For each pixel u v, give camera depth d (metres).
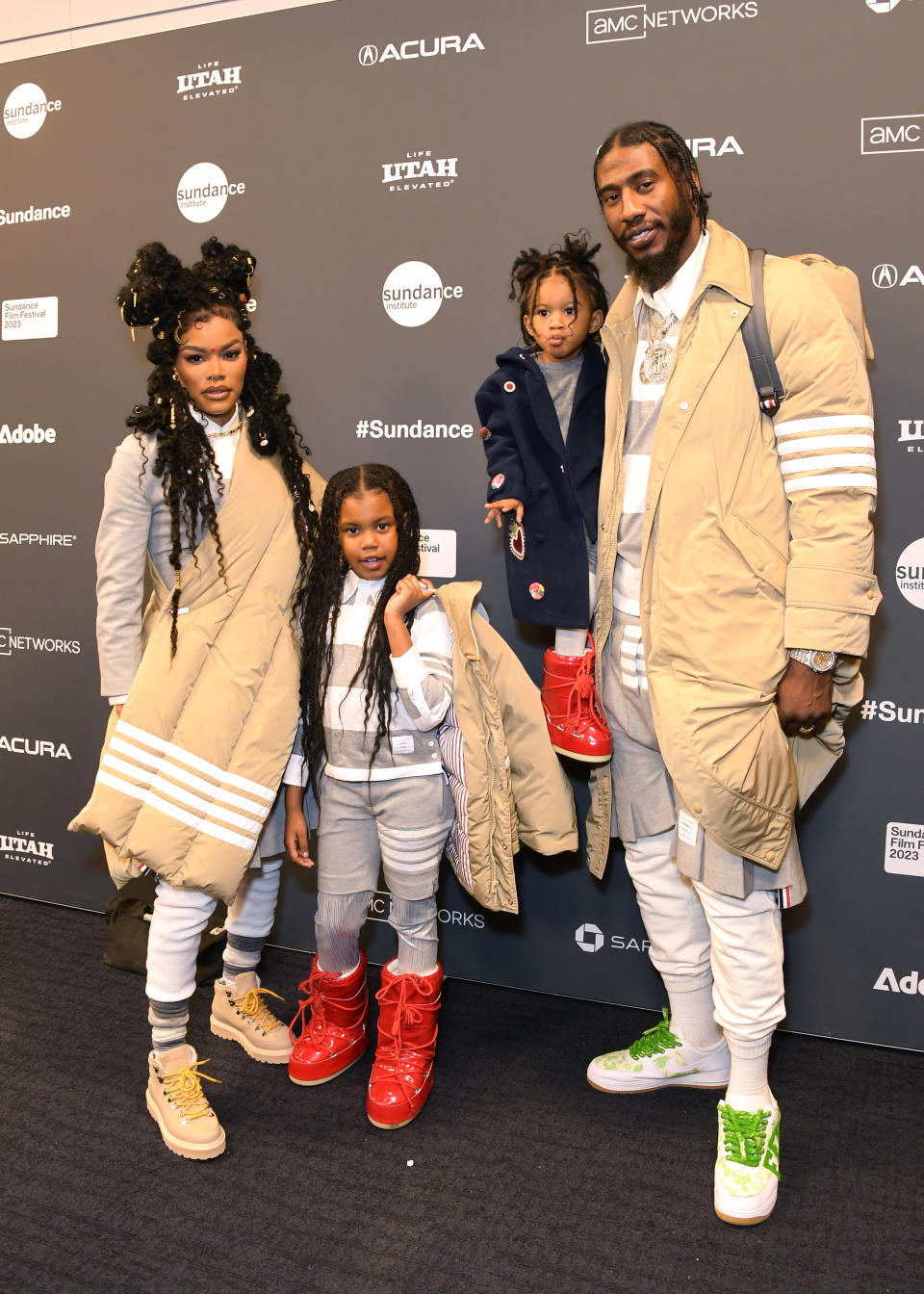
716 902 1.59
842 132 1.89
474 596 1.84
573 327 1.77
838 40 1.87
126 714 1.74
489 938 2.38
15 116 2.52
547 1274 1.49
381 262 2.24
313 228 2.29
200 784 1.71
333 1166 1.73
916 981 2.07
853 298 1.57
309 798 2.03
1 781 2.78
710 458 1.50
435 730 1.82
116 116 2.43
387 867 1.88
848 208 1.91
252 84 2.30
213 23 2.31
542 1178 1.70
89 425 2.55
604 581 1.73
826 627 1.44
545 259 1.80
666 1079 1.95
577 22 2.03
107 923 2.67
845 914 2.09
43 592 2.65
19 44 2.50
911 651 1.99
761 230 1.96
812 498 1.45
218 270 1.78
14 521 2.66
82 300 2.52
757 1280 1.48
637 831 1.83
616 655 1.76
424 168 2.18
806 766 1.73
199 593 1.77
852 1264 1.51
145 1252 1.53
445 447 2.25
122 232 2.46
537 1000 2.32
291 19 2.24
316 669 1.84
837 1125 1.84
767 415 1.49
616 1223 1.60
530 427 1.82
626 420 1.68
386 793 1.82
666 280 1.58
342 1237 1.56
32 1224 1.59
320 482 2.02
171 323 1.73
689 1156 1.76
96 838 2.70
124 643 1.77
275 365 1.87
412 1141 1.80
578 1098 1.94
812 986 2.14
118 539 1.75
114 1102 1.90
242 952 2.09
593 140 2.05
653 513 1.57
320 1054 1.98
